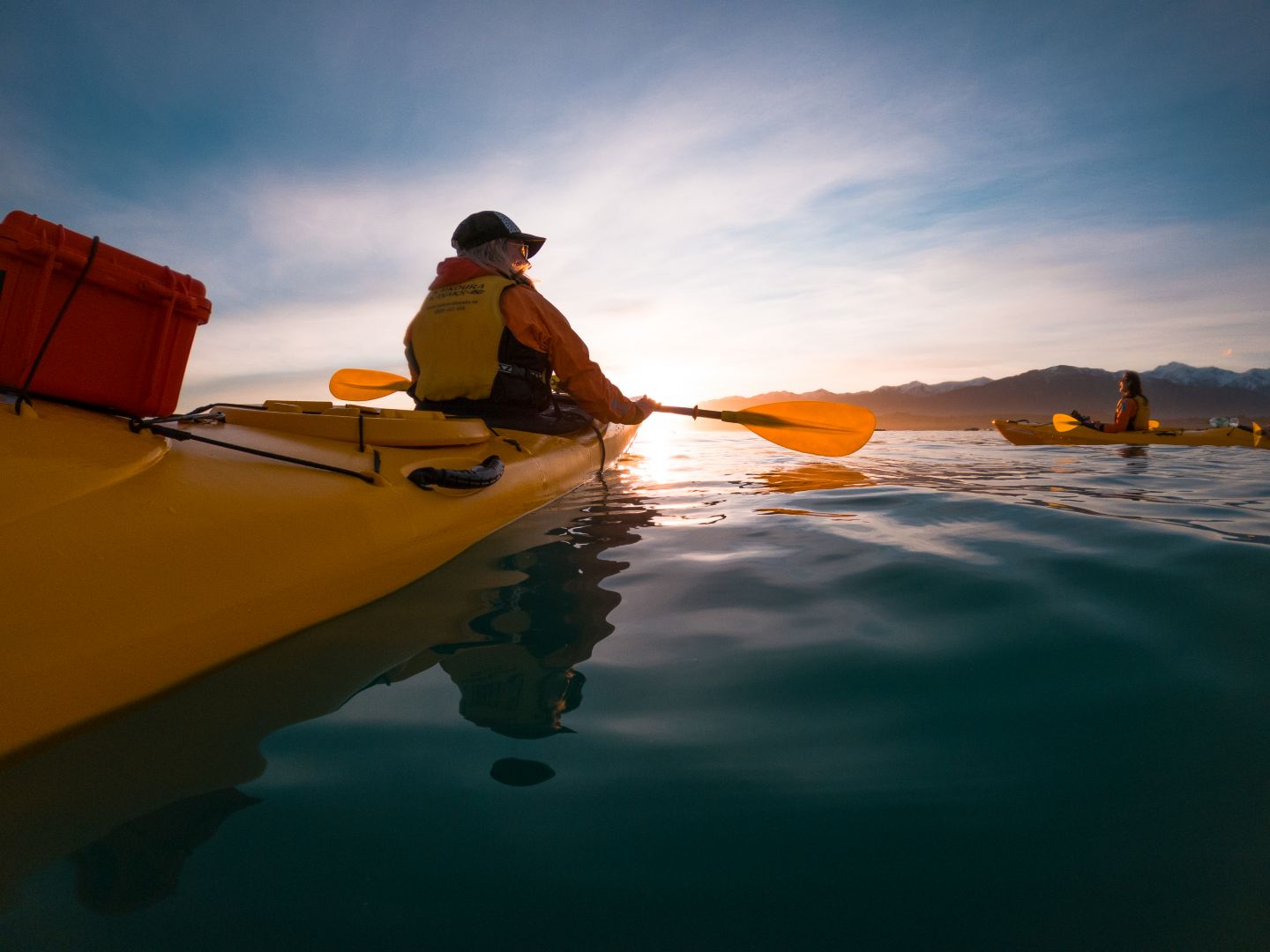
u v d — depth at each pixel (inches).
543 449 122.3
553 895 28.0
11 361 50.1
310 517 61.2
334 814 32.8
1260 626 53.9
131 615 42.4
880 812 32.9
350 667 49.7
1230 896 27.4
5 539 39.3
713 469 182.9
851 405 146.9
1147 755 37.0
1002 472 173.3
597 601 65.3
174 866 29.1
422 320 121.2
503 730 40.9
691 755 38.0
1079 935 25.8
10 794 33.2
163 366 57.2
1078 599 61.6
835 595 66.3
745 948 25.5
